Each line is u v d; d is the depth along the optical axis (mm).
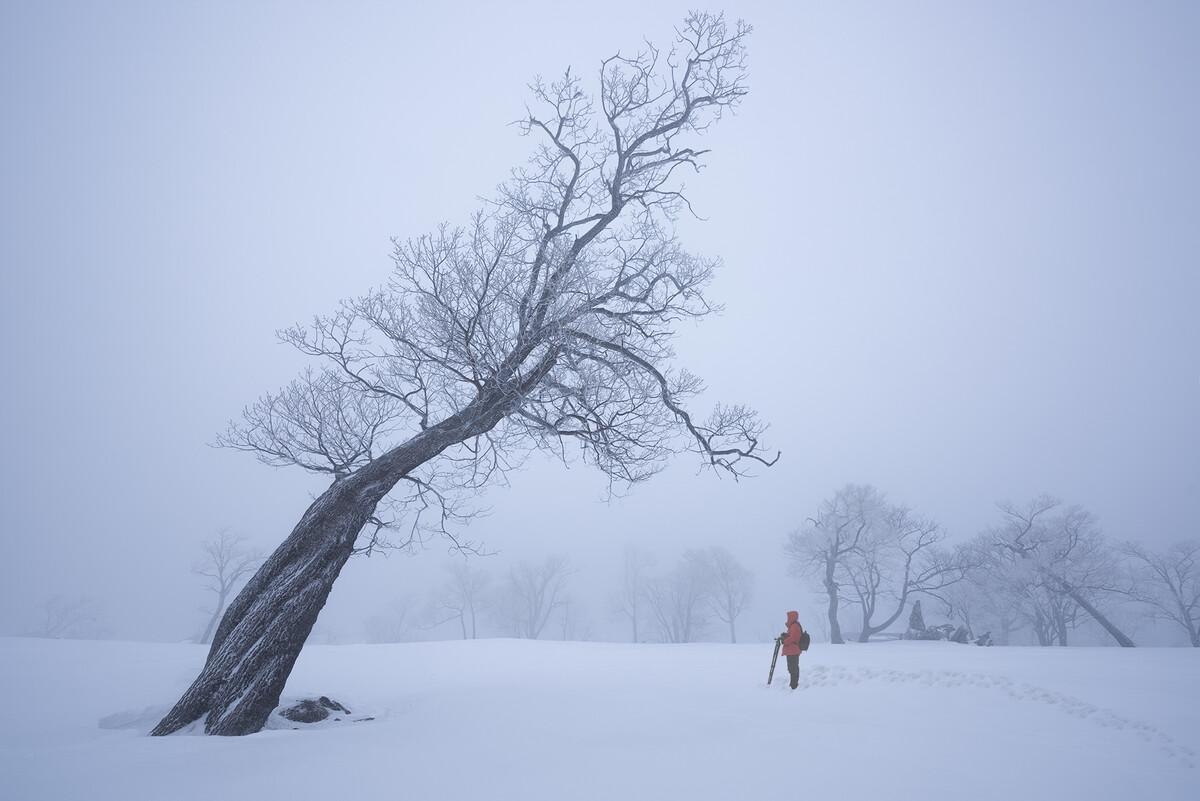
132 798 5227
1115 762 6250
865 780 5367
